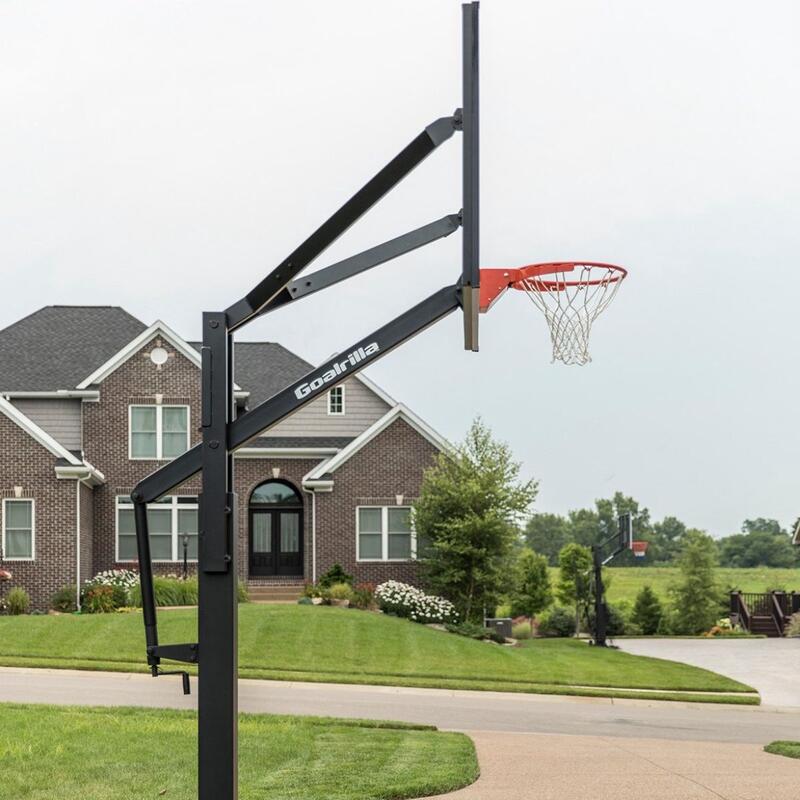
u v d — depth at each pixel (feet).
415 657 88.63
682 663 101.81
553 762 46.98
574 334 42.19
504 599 121.90
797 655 114.93
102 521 124.26
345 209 23.77
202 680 23.85
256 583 126.62
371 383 135.03
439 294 23.98
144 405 125.39
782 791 40.37
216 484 24.12
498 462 121.60
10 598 110.73
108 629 92.27
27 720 51.42
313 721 55.98
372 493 125.90
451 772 42.19
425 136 23.57
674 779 42.83
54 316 138.10
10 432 115.44
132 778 39.04
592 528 396.37
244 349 142.41
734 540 375.45
